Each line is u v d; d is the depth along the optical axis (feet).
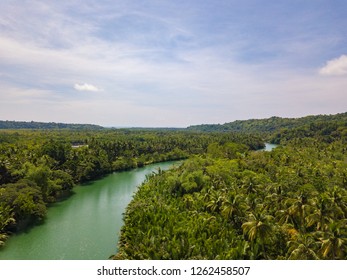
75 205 315.17
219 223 210.79
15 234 237.86
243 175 367.86
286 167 413.80
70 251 209.97
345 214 210.59
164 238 186.80
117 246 215.51
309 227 209.97
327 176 373.20
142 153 625.00
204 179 323.16
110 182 424.05
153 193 294.66
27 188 284.82
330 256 150.61
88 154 483.10
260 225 171.83
